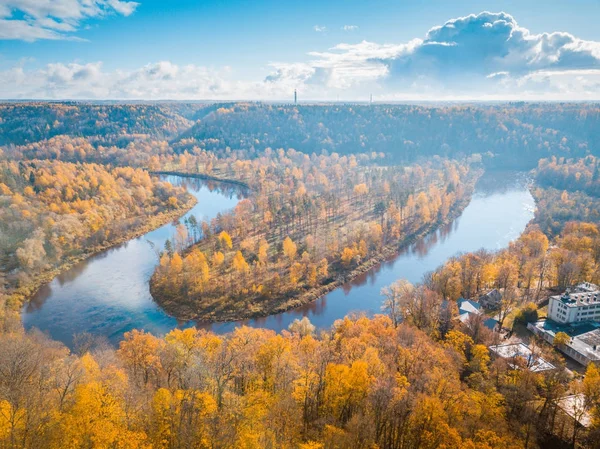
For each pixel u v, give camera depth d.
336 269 171.25
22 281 155.62
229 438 53.66
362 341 89.31
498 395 74.94
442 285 134.12
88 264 182.50
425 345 89.19
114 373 67.94
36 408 52.25
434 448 59.59
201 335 105.75
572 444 70.94
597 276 142.62
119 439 51.06
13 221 179.75
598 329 112.62
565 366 96.25
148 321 137.25
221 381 70.44
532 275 143.00
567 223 185.50
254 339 96.00
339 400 69.44
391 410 64.56
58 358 79.25
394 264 181.12
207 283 152.62
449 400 69.00
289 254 171.50
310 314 142.25
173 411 58.69
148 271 174.62
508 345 100.75
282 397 68.75
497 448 58.28
